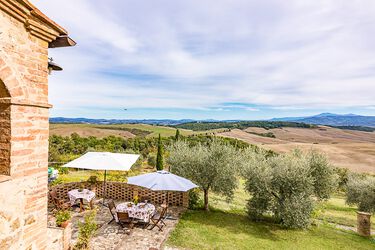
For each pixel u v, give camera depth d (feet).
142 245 26.86
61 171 62.95
